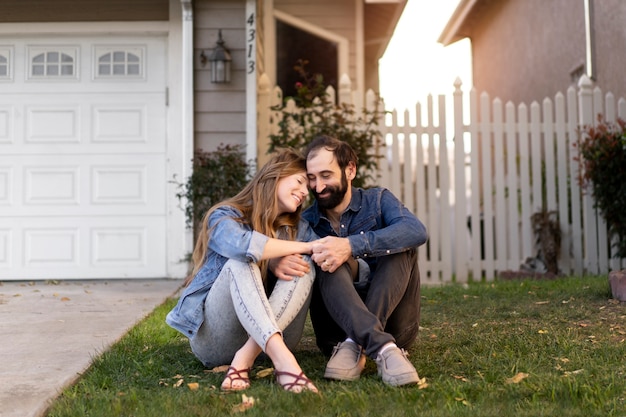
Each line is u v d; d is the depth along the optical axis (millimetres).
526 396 2520
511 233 7617
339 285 2789
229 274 2801
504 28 13383
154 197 7070
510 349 3338
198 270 3031
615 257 7414
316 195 3059
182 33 7074
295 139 6953
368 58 12422
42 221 7023
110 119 7102
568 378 2705
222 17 6840
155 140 7098
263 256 2756
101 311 4699
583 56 9609
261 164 7355
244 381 2703
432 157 7543
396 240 2861
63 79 7102
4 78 7082
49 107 7082
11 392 2646
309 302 2918
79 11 7070
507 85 13328
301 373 2615
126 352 3387
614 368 2945
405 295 3020
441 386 2617
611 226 7402
